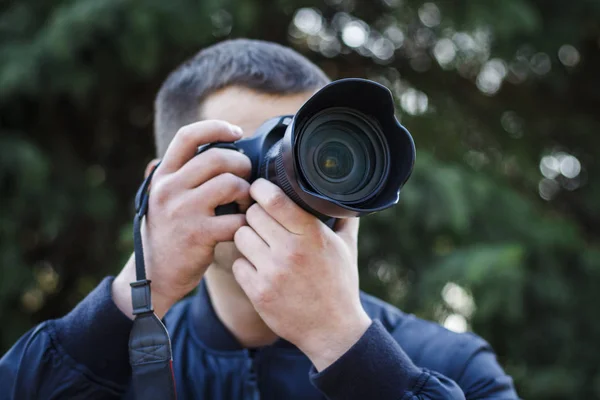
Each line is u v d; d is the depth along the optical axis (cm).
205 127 120
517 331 366
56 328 125
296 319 113
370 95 103
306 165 103
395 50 389
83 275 357
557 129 422
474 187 339
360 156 106
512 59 367
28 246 326
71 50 279
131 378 127
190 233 117
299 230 111
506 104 409
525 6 331
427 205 310
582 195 431
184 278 120
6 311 309
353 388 110
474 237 346
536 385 351
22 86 280
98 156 356
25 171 284
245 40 148
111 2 277
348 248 120
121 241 305
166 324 151
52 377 120
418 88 393
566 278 375
